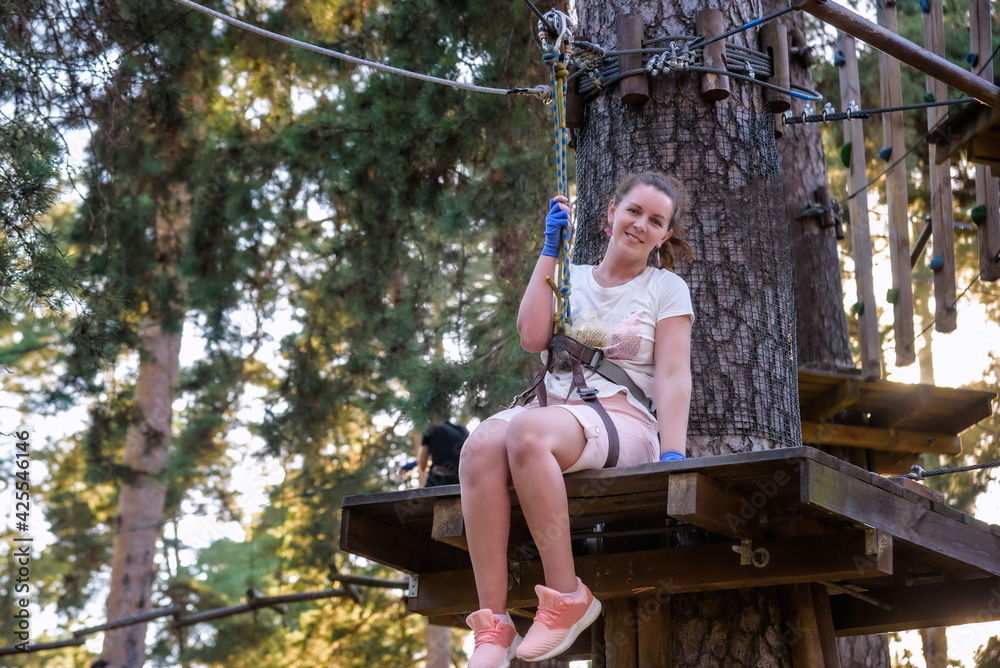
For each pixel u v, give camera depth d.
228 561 16.11
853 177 5.89
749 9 3.79
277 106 10.63
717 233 3.56
